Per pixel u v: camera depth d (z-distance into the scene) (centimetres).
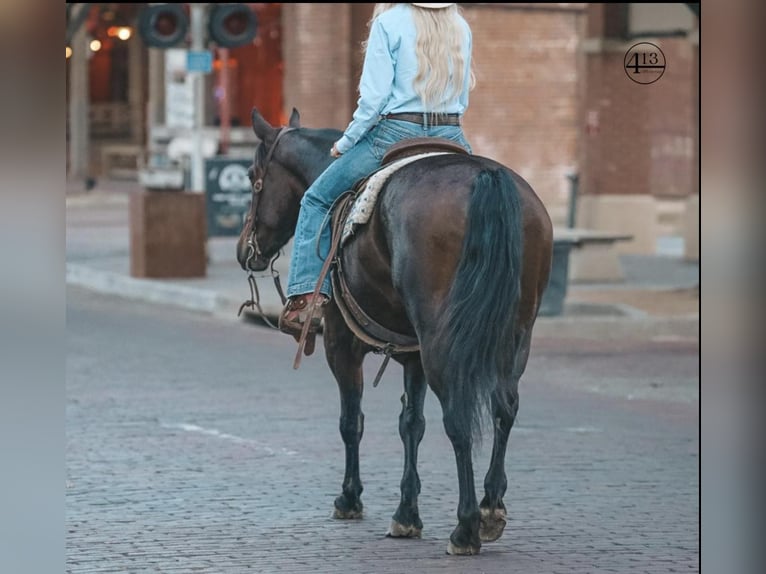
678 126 4278
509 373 893
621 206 3291
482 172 888
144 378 1884
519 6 3719
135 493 1199
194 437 1473
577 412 1677
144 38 2906
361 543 1011
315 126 3512
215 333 2352
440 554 970
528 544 1010
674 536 1044
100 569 931
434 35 997
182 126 3200
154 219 2898
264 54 5366
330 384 1850
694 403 1752
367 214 947
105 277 2972
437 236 888
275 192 1119
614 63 3155
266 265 1144
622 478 1285
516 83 3797
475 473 1302
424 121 998
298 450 1409
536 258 915
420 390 1027
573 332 2320
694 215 3177
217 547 1000
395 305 968
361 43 1112
